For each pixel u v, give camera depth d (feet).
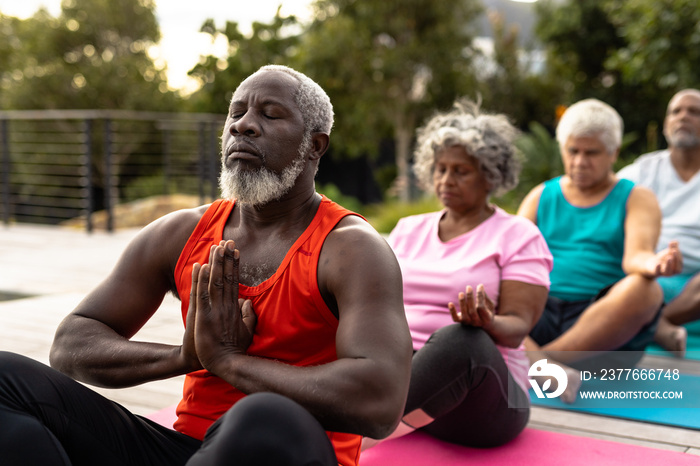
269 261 3.59
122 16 64.64
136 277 3.94
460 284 5.51
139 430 3.60
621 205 7.60
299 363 3.52
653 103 45.16
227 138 3.67
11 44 69.00
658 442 5.73
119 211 25.79
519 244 5.53
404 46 42.34
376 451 5.49
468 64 45.03
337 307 3.46
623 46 46.65
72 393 3.34
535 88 52.24
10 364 3.20
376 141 46.01
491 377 4.97
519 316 5.35
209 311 3.30
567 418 6.32
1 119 22.91
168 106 61.57
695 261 9.15
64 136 52.60
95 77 59.36
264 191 3.52
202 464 2.69
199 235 3.85
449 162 5.68
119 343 3.64
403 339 3.19
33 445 3.01
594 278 7.57
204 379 3.67
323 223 3.55
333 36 42.14
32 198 48.14
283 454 2.68
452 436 5.56
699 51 21.36
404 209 26.04
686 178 9.59
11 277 13.87
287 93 3.59
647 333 7.26
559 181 8.15
